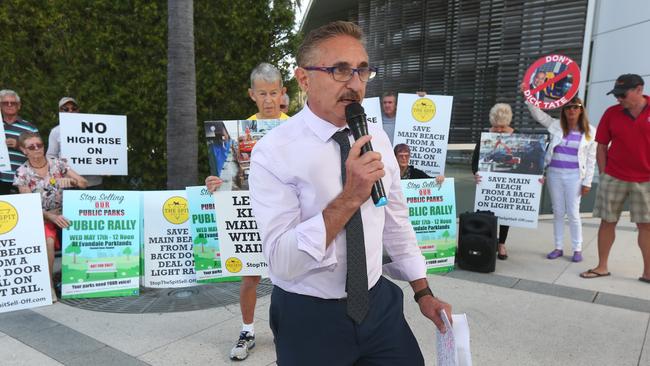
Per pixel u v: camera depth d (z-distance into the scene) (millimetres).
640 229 4156
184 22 3977
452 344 1421
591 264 4754
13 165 4652
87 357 2797
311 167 1322
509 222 4898
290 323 1434
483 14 8250
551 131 4902
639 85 3945
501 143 4887
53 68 5457
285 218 1316
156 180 5797
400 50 10078
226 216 2918
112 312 3508
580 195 4820
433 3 9211
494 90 8156
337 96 1296
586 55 7012
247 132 2971
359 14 11414
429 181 4492
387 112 5336
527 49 7660
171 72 4027
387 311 1502
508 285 4133
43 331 3170
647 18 6598
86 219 3793
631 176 4078
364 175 1171
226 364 2730
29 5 5125
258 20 5754
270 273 1500
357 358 1451
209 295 3857
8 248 3516
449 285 4137
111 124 4500
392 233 1665
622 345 2969
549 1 7316
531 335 3115
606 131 4234
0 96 4562
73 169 4406
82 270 3777
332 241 1235
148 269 3934
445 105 4836
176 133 4086
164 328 3223
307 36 1361
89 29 5168
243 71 5777
